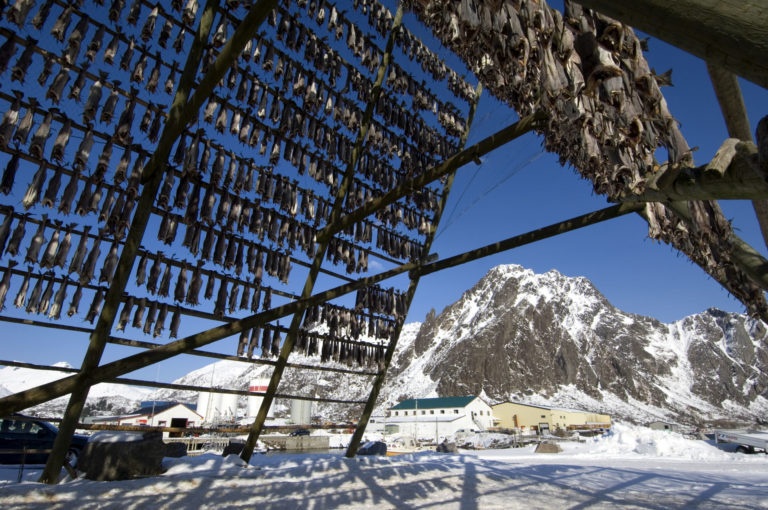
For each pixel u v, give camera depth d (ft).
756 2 4.01
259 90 25.80
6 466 31.32
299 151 28.53
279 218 28.35
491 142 20.79
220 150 24.13
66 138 19.17
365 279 28.32
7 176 18.24
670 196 8.98
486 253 28.78
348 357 34.42
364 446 47.50
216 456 31.78
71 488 20.72
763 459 64.34
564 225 23.47
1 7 17.02
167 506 20.15
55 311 20.10
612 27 8.69
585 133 10.00
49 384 20.38
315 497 24.09
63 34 18.86
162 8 21.43
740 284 15.31
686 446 72.59
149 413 212.02
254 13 14.97
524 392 596.29
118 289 21.34
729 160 7.55
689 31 4.57
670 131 8.82
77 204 19.88
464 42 10.24
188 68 21.81
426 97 37.17
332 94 30.07
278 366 30.48
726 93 13.04
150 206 21.84
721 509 24.35
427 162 38.19
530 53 9.35
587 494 28.32
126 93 20.86
